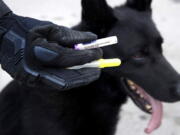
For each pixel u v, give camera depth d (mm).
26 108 936
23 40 535
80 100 958
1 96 1001
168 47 1949
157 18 2326
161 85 1025
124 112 1444
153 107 1066
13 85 985
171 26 2221
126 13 1074
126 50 1016
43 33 513
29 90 937
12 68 532
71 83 513
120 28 1026
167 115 1433
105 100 1024
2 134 969
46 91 916
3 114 977
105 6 1009
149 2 1119
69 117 949
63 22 2129
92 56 520
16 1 2439
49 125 932
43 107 927
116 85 1035
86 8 992
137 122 1395
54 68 509
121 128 1364
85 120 982
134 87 1068
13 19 570
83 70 524
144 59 1036
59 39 523
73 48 536
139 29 1033
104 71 1000
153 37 1039
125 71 1031
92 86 976
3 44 554
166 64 1054
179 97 1012
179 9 2482
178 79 1032
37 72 504
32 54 498
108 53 1023
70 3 2475
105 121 1039
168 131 1342
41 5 2398
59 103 931
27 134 939
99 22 1010
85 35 540
